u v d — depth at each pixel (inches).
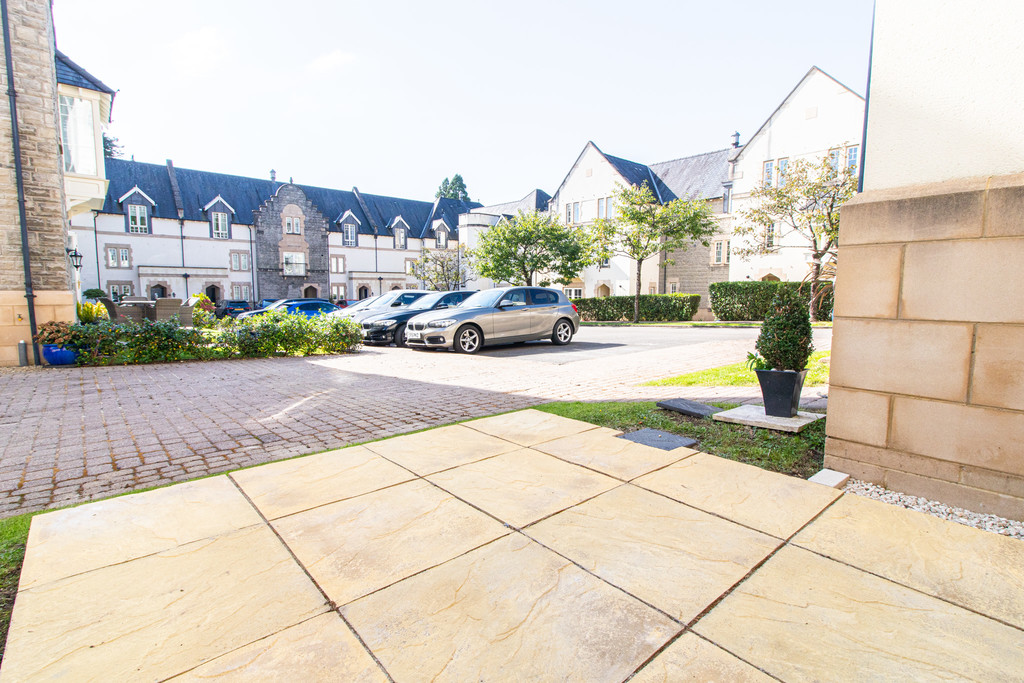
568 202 1419.8
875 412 126.9
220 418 209.8
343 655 70.0
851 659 69.0
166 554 96.6
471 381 294.0
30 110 375.6
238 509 116.0
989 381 110.5
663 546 97.7
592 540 100.0
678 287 1256.2
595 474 134.8
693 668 67.2
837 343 132.6
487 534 102.8
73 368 369.1
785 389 176.2
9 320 376.8
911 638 73.0
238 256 1638.8
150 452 164.1
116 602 82.0
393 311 536.4
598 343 520.7
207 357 422.0
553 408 214.4
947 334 115.3
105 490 133.0
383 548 97.9
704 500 118.0
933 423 118.3
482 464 143.6
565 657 69.2
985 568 90.4
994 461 110.5
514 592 83.6
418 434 175.0
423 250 1793.8
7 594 85.7
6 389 281.0
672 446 158.1
